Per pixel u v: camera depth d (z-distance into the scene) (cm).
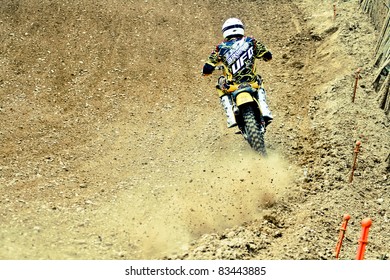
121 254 2428
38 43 4659
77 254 2375
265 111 3020
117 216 2739
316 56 4609
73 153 3384
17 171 3127
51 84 4169
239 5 5747
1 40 4628
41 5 5194
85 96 4062
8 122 3656
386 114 3603
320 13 5322
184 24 5288
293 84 4256
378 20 4588
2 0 5147
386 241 2623
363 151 3297
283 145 3441
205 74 3291
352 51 4372
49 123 3703
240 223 2677
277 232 2580
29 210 2708
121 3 5478
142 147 3488
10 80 4150
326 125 3591
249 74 3130
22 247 2358
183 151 3438
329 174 3088
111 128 3703
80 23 5028
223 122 3797
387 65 3775
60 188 2986
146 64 4553
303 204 2855
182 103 4059
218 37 5122
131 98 4081
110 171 3206
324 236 2570
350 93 3831
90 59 4541
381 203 2906
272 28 5238
